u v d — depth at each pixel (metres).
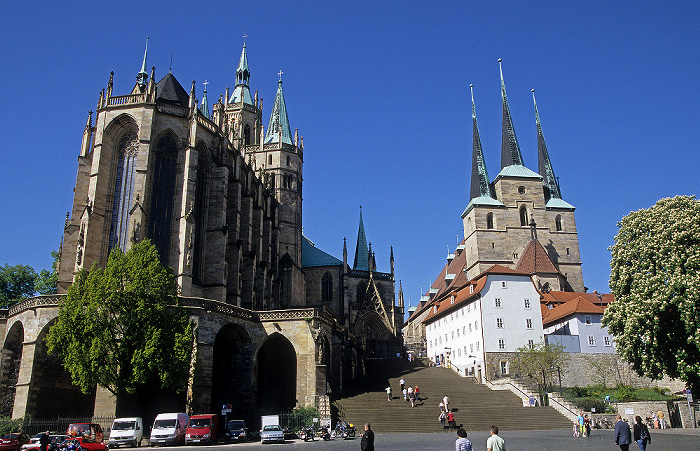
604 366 77.56
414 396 60.66
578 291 117.75
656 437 45.47
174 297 54.75
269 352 63.75
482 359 79.44
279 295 97.25
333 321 67.88
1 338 59.38
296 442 46.81
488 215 120.62
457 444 20.31
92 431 44.84
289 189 116.62
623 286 57.25
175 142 73.19
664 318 52.34
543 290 103.38
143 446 45.88
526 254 109.38
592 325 80.12
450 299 99.62
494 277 82.88
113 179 70.69
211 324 56.56
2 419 52.03
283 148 117.75
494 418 57.19
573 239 120.94
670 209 56.38
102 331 50.97
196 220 74.44
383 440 44.16
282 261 105.38
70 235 70.12
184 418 47.22
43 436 32.88
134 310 52.19
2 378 57.53
